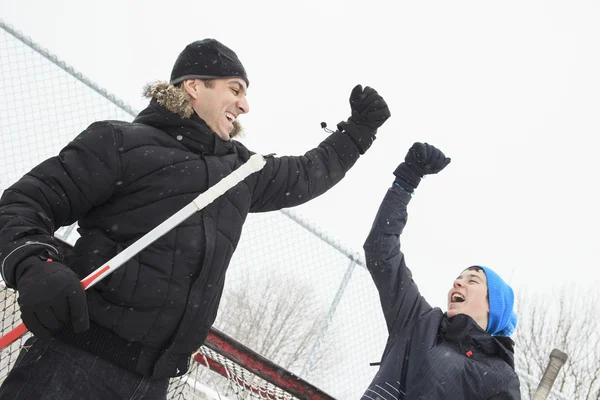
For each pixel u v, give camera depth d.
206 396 3.59
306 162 2.71
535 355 11.84
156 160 2.18
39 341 2.02
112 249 2.12
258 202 2.61
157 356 2.11
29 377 1.97
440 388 2.70
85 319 1.82
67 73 4.86
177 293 2.08
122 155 2.14
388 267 3.06
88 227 2.19
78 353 2.01
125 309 2.03
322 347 4.34
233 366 3.03
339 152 2.81
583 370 11.13
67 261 2.29
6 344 2.04
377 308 4.52
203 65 2.41
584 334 11.70
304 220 4.66
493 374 2.75
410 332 2.96
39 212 2.00
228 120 2.46
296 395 2.73
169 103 2.29
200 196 1.97
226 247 2.23
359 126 2.87
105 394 2.03
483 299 3.04
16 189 2.03
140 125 2.25
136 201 2.14
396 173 3.21
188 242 2.12
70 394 1.98
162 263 2.07
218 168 2.29
